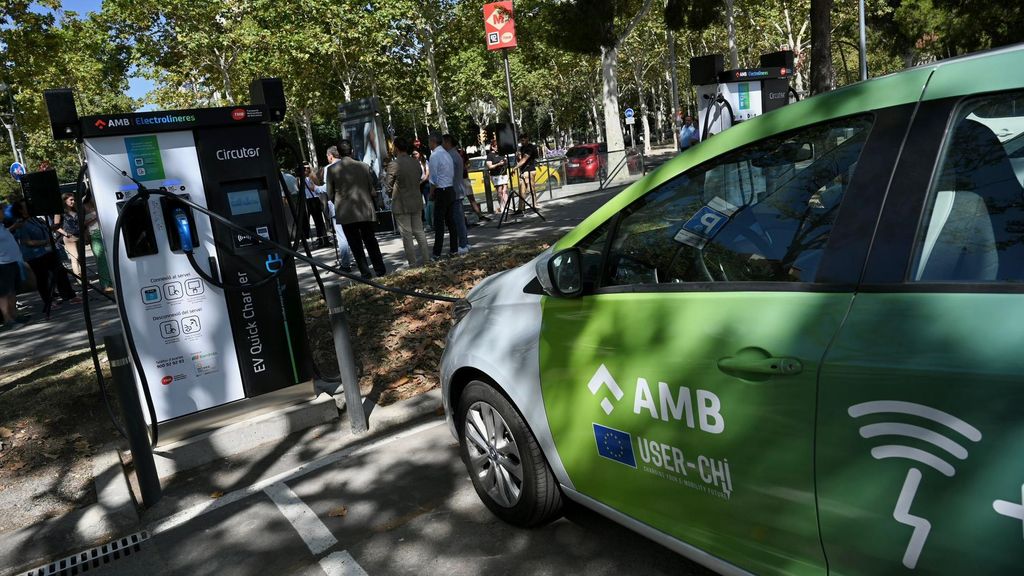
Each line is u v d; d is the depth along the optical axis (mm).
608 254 2711
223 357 4719
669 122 77625
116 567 3545
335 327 4711
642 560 3012
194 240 4508
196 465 4590
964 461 1562
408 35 37094
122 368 3967
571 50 25375
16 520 4105
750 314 2092
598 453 2670
